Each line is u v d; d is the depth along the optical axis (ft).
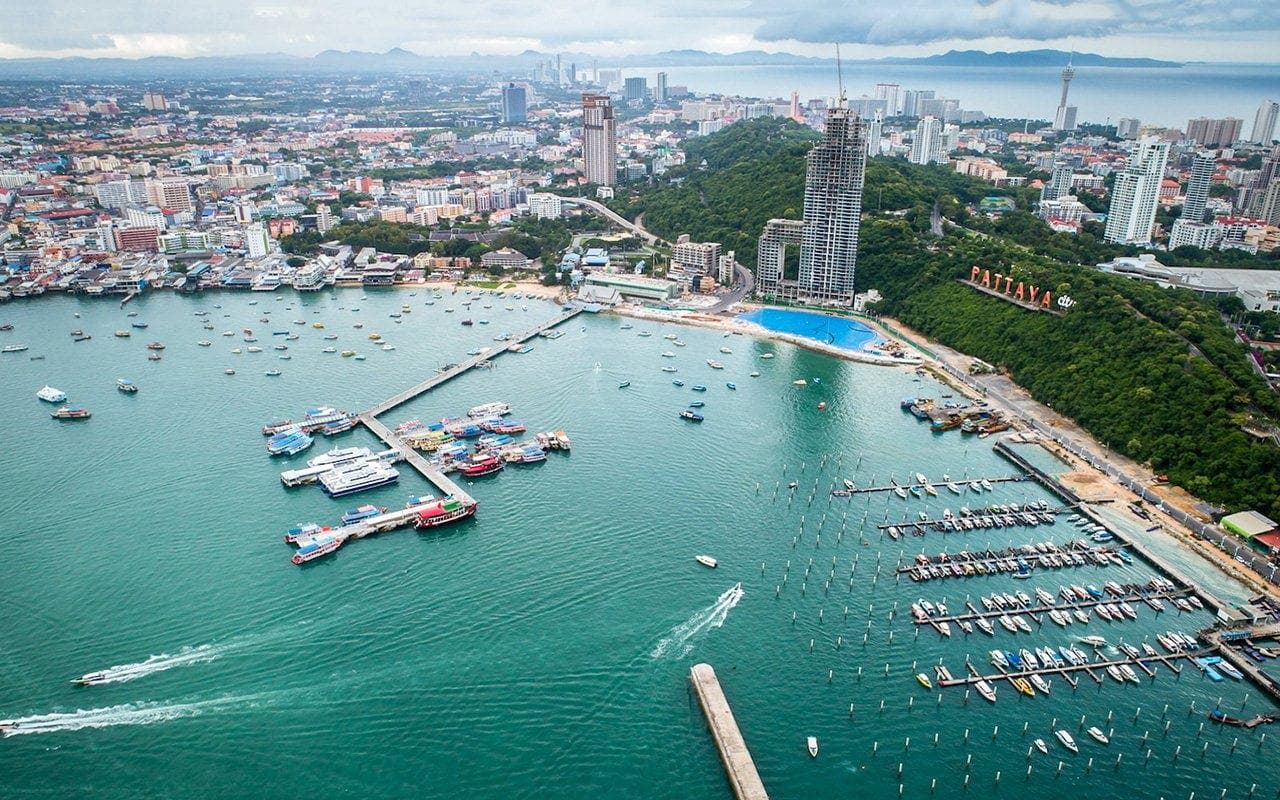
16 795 626.64
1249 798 630.33
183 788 636.48
